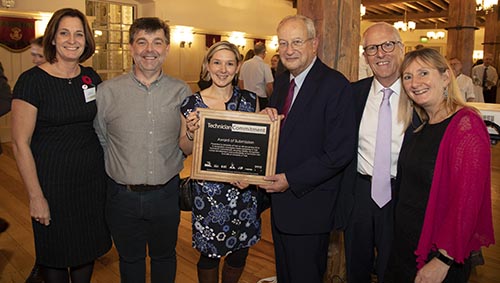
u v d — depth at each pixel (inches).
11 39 259.4
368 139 75.5
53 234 74.1
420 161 59.5
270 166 70.2
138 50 70.6
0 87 83.3
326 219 72.0
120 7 327.3
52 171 71.6
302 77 72.4
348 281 81.4
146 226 77.8
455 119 56.6
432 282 55.4
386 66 71.5
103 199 79.2
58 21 69.6
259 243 132.6
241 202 76.2
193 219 76.9
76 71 74.2
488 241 56.9
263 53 249.4
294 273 73.9
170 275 80.4
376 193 74.1
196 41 376.2
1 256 117.1
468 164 53.4
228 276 84.0
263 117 69.8
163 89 74.6
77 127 73.1
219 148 70.5
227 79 74.3
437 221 57.3
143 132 72.9
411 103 68.4
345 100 69.1
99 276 108.3
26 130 68.1
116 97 73.0
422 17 500.1
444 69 59.0
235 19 406.9
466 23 272.8
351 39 96.3
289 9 464.4
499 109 90.9
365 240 78.4
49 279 77.2
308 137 69.9
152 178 73.5
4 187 181.9
